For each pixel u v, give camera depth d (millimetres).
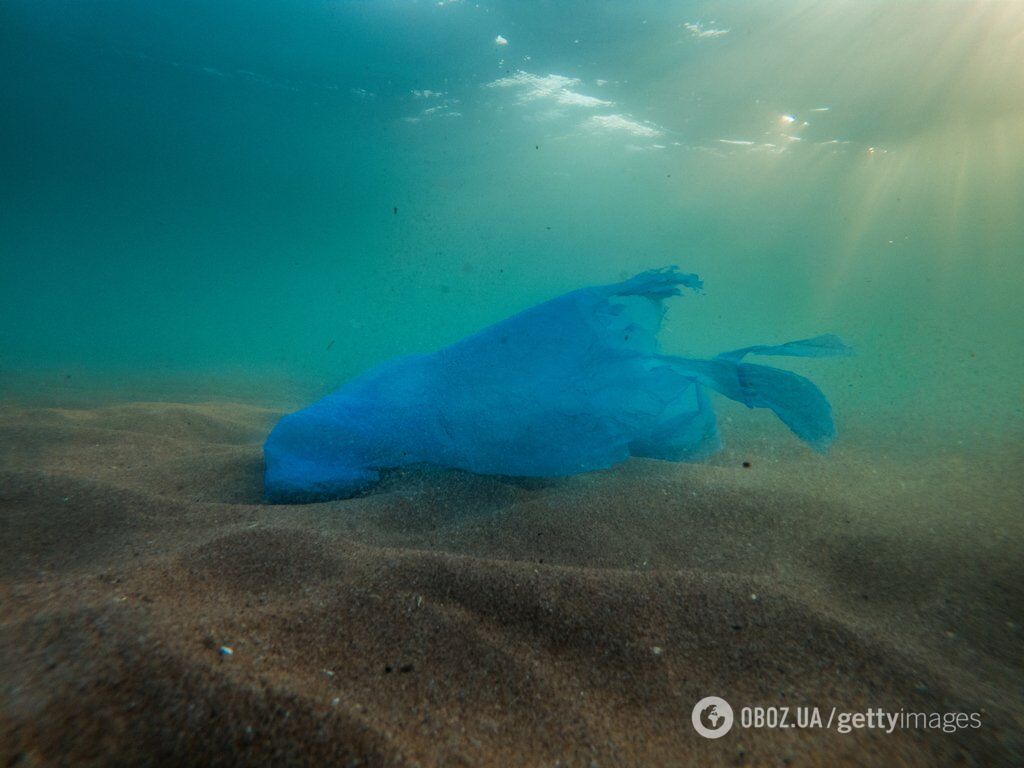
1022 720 1487
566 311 3604
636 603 1866
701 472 3389
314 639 1602
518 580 1951
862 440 4949
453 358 3605
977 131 14500
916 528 2697
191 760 1117
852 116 13375
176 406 5426
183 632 1483
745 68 11039
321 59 12445
